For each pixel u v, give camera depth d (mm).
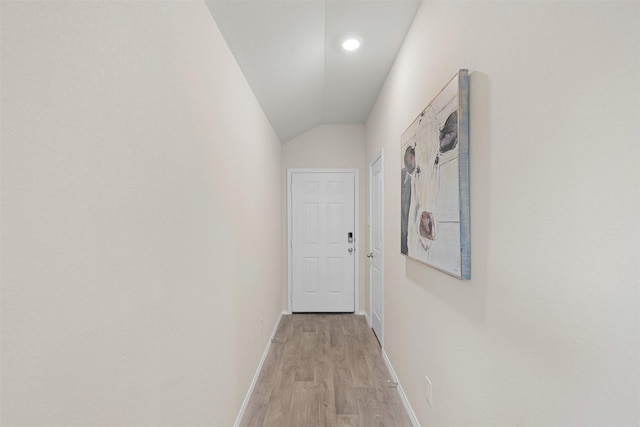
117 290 845
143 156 967
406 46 2145
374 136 3490
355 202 4262
